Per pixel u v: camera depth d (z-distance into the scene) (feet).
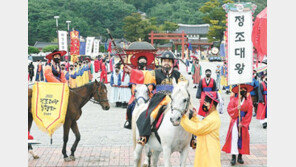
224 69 73.92
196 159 21.16
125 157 29.14
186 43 261.65
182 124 20.06
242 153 26.91
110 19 318.04
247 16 27.78
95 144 33.17
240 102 27.30
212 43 280.10
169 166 20.51
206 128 20.47
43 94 27.81
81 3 312.71
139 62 28.68
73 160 28.43
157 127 20.97
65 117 28.19
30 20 279.28
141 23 248.73
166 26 287.89
